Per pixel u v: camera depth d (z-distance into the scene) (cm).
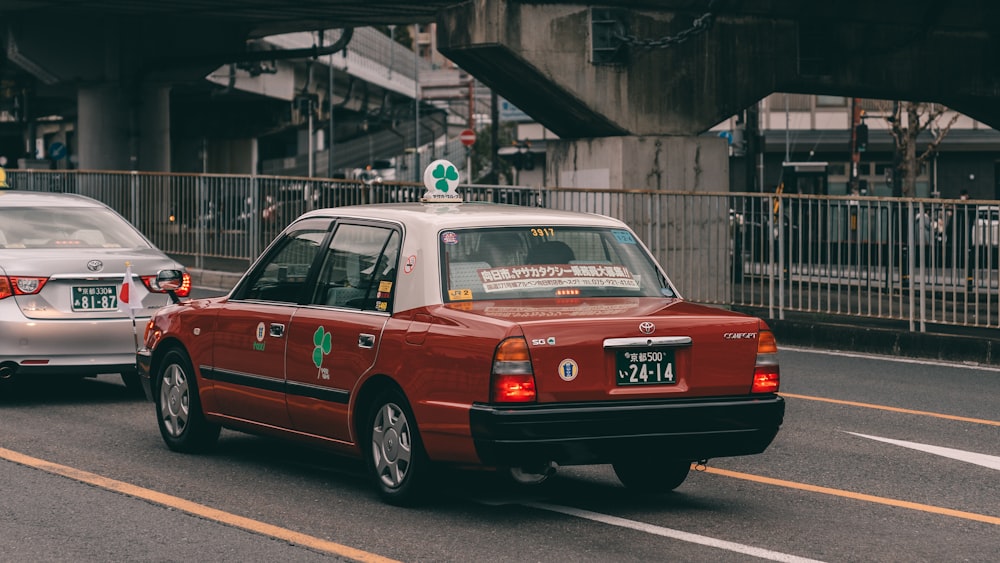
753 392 725
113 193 2766
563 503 773
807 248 1762
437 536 690
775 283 1823
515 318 691
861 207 1703
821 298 1748
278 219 2392
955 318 1641
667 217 1961
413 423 723
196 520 729
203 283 2520
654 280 789
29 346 1086
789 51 2359
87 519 732
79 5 3597
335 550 662
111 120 4012
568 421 676
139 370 971
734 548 669
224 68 5750
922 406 1182
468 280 742
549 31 2138
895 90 2481
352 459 915
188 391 916
